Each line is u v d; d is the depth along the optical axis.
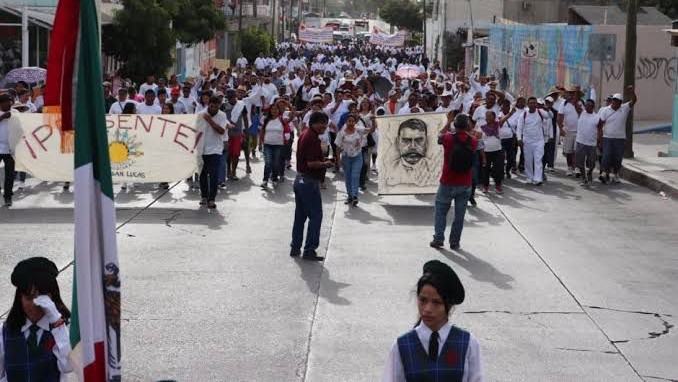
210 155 16.50
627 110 20.38
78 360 5.50
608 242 14.37
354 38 119.25
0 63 28.30
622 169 21.86
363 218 16.16
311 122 12.70
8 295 10.64
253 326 9.75
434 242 13.72
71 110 5.62
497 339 9.42
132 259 12.60
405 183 18.16
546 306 10.66
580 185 20.36
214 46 60.59
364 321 9.98
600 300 10.97
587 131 20.23
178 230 14.66
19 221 15.08
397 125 18.09
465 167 13.34
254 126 24.08
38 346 5.50
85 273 5.41
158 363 8.60
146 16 35.00
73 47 5.58
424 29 90.19
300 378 8.28
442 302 4.82
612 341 9.46
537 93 40.66
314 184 12.69
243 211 16.53
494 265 12.65
